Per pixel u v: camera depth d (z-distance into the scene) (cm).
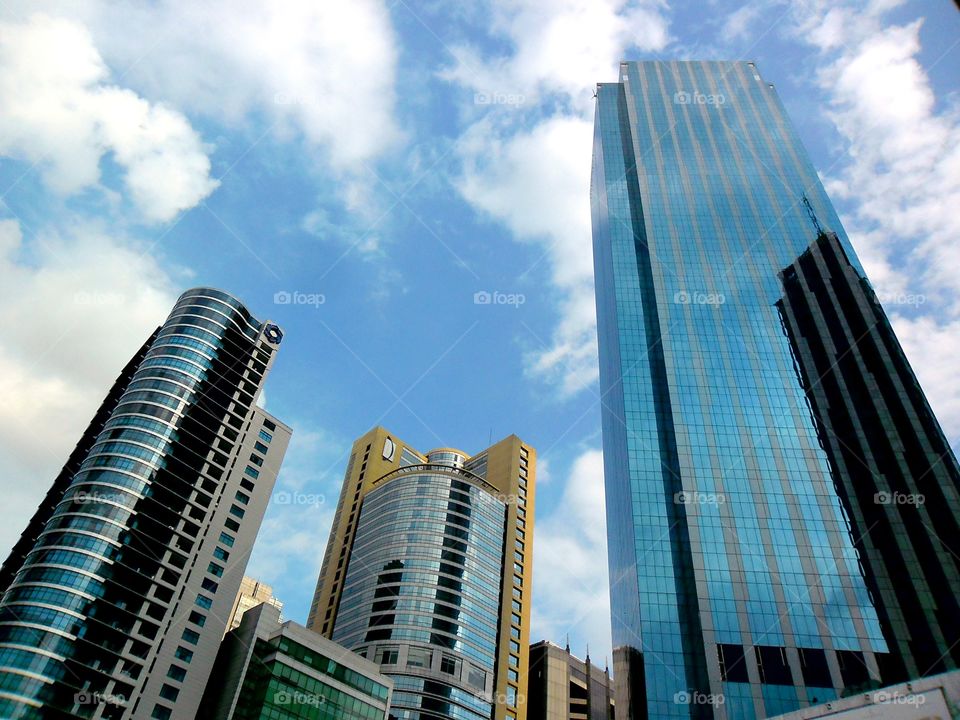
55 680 9956
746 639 10875
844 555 11694
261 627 11844
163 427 13288
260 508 13962
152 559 11788
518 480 19800
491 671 15475
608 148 18662
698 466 12938
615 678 13612
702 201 16812
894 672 10281
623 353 14762
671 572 11850
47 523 12000
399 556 16475
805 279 15350
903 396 13475
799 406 13550
